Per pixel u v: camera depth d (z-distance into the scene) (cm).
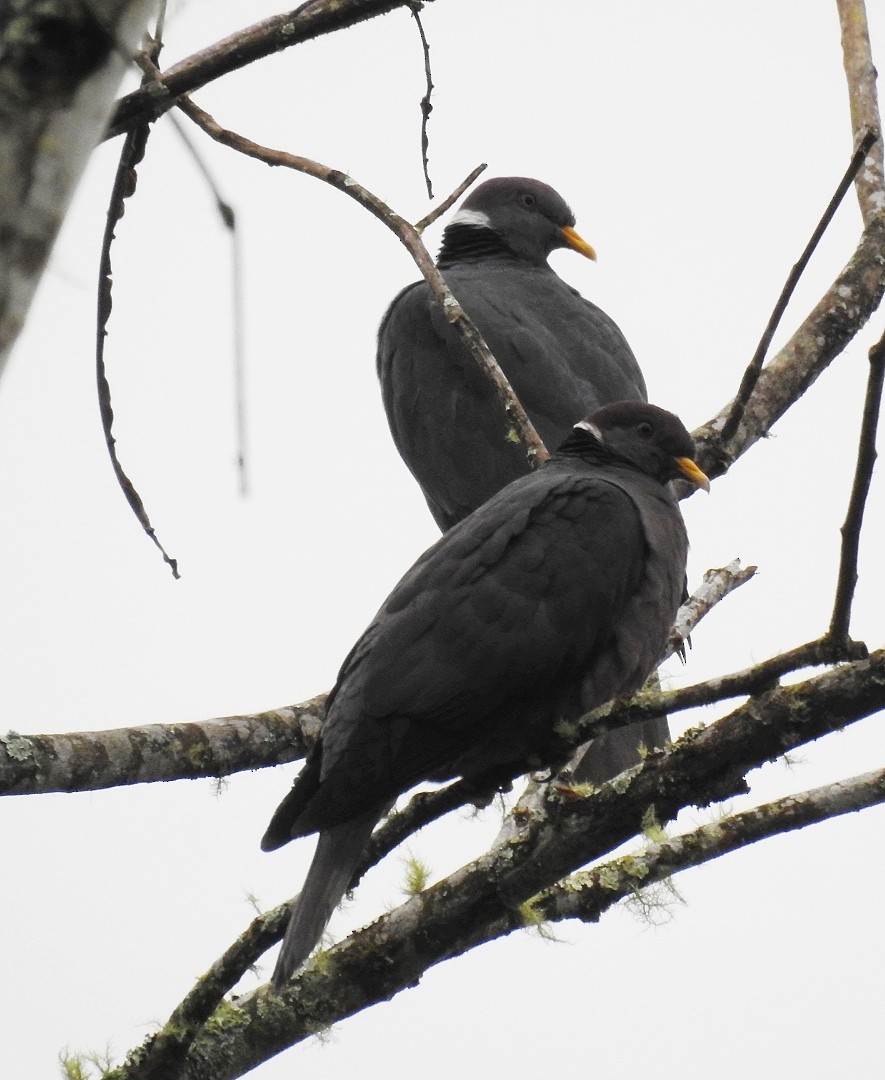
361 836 819
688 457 1062
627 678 920
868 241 1224
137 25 369
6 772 893
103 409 738
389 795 844
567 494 932
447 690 860
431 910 780
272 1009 794
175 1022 773
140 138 704
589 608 893
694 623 1009
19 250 354
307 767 855
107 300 726
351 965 788
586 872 809
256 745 998
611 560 909
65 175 360
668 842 799
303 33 646
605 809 732
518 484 960
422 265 854
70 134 361
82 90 362
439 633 871
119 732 946
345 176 861
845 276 1218
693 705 706
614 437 1066
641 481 1026
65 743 918
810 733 690
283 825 823
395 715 853
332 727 858
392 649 871
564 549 902
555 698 890
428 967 793
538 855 752
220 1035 793
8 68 353
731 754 704
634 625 915
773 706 694
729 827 791
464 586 886
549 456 1053
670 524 973
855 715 682
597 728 799
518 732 880
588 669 901
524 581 886
